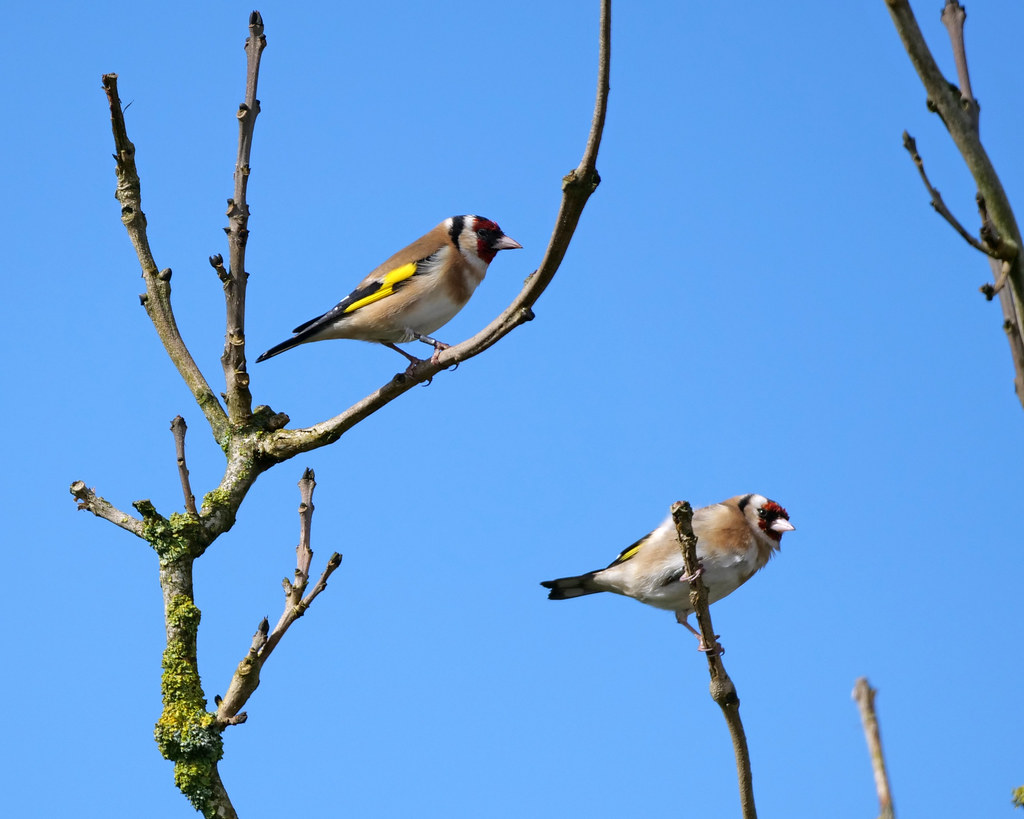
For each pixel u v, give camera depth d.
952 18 5.52
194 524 10.83
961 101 5.16
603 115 7.97
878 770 3.65
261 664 9.97
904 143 5.18
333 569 10.15
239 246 12.05
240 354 11.94
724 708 8.48
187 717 9.84
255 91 12.21
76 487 11.01
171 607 10.40
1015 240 5.10
